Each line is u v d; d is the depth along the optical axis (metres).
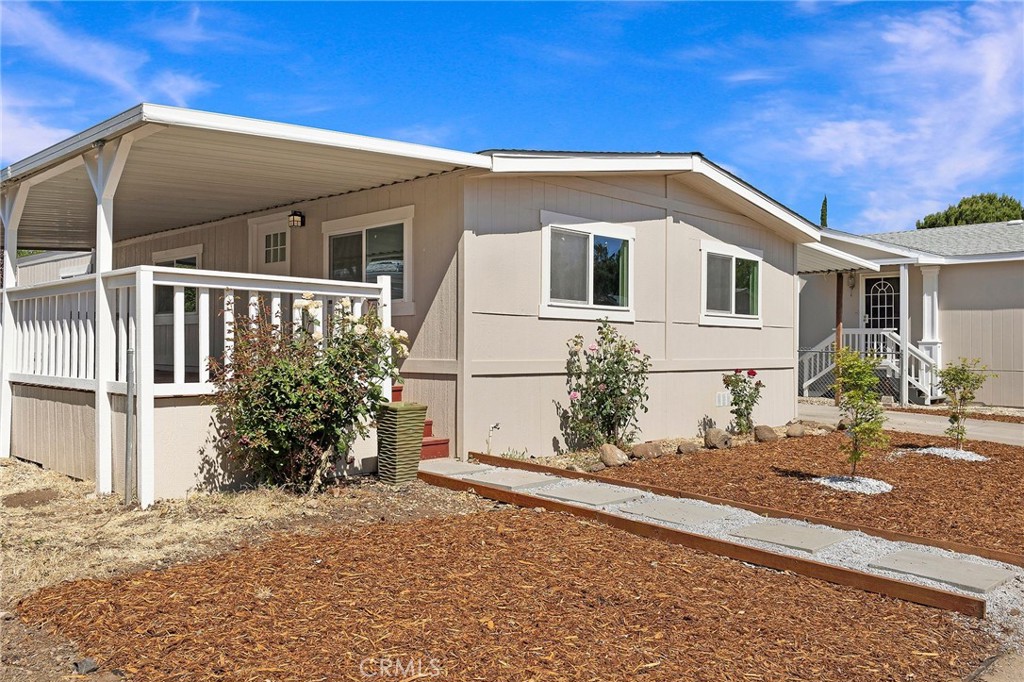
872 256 18.20
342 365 6.80
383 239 9.32
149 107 5.92
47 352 8.02
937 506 7.04
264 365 6.53
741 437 11.59
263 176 8.52
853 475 8.09
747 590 4.65
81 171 7.68
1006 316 17.23
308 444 6.62
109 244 6.79
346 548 5.14
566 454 9.45
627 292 10.33
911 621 4.28
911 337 18.67
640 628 3.98
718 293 12.09
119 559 4.84
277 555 4.95
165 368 12.86
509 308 8.81
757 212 12.48
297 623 3.86
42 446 8.01
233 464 6.76
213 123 6.24
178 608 4.03
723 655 3.70
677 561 5.16
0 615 4.00
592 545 5.42
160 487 6.34
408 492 7.00
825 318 20.00
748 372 12.04
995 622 4.30
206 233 12.27
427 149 7.64
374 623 3.89
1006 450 10.55
